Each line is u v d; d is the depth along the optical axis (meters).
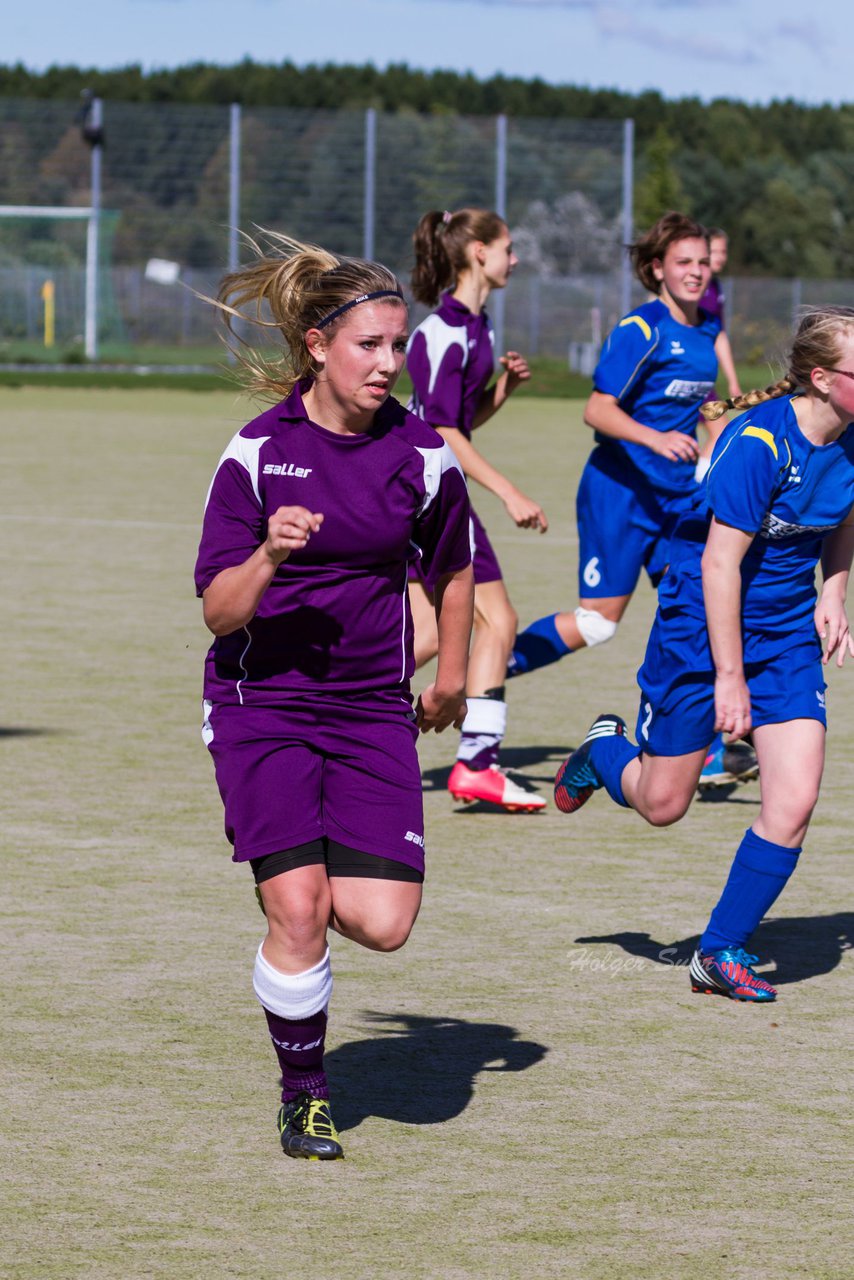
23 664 21.30
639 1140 8.38
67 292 106.94
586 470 16.22
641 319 15.90
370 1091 8.98
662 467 15.95
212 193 109.19
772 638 10.61
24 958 10.99
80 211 103.94
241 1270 6.97
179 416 65.75
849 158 179.88
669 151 136.75
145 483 42.66
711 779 15.81
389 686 8.55
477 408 15.82
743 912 10.55
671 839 14.40
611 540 16.02
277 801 8.19
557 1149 8.26
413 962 11.15
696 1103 8.86
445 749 17.89
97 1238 7.25
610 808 15.55
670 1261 7.09
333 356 8.21
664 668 10.73
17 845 13.66
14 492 40.38
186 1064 9.29
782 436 10.07
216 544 8.39
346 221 108.00
